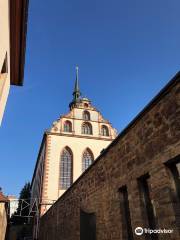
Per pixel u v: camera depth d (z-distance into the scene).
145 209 6.50
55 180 31.75
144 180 6.79
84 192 11.85
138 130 6.97
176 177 5.45
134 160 7.05
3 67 7.32
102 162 9.75
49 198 30.22
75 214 13.03
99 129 38.44
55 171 32.38
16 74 9.05
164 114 5.78
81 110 39.81
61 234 16.06
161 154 5.73
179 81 5.31
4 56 6.61
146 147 6.46
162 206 5.46
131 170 7.18
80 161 34.19
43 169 33.25
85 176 11.91
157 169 5.82
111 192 8.53
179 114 5.25
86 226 10.89
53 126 36.25
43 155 35.66
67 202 15.27
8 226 40.66
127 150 7.57
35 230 30.42
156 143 6.01
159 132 5.94
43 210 29.11
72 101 47.59
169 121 5.57
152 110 6.31
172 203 5.18
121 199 7.92
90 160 35.19
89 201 10.91
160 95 5.93
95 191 10.26
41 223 27.33
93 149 35.84
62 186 31.83
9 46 7.36
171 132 5.46
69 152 34.91
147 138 6.45
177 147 5.18
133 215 6.79
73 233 12.95
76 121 38.09
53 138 34.97
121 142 8.05
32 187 51.09
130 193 7.08
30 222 39.06
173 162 5.50
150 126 6.36
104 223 8.88
